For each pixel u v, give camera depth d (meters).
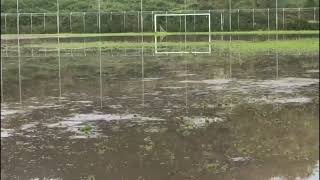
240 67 22.78
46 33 61.50
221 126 11.03
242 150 9.05
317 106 13.05
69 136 10.42
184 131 10.63
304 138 9.74
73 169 8.20
